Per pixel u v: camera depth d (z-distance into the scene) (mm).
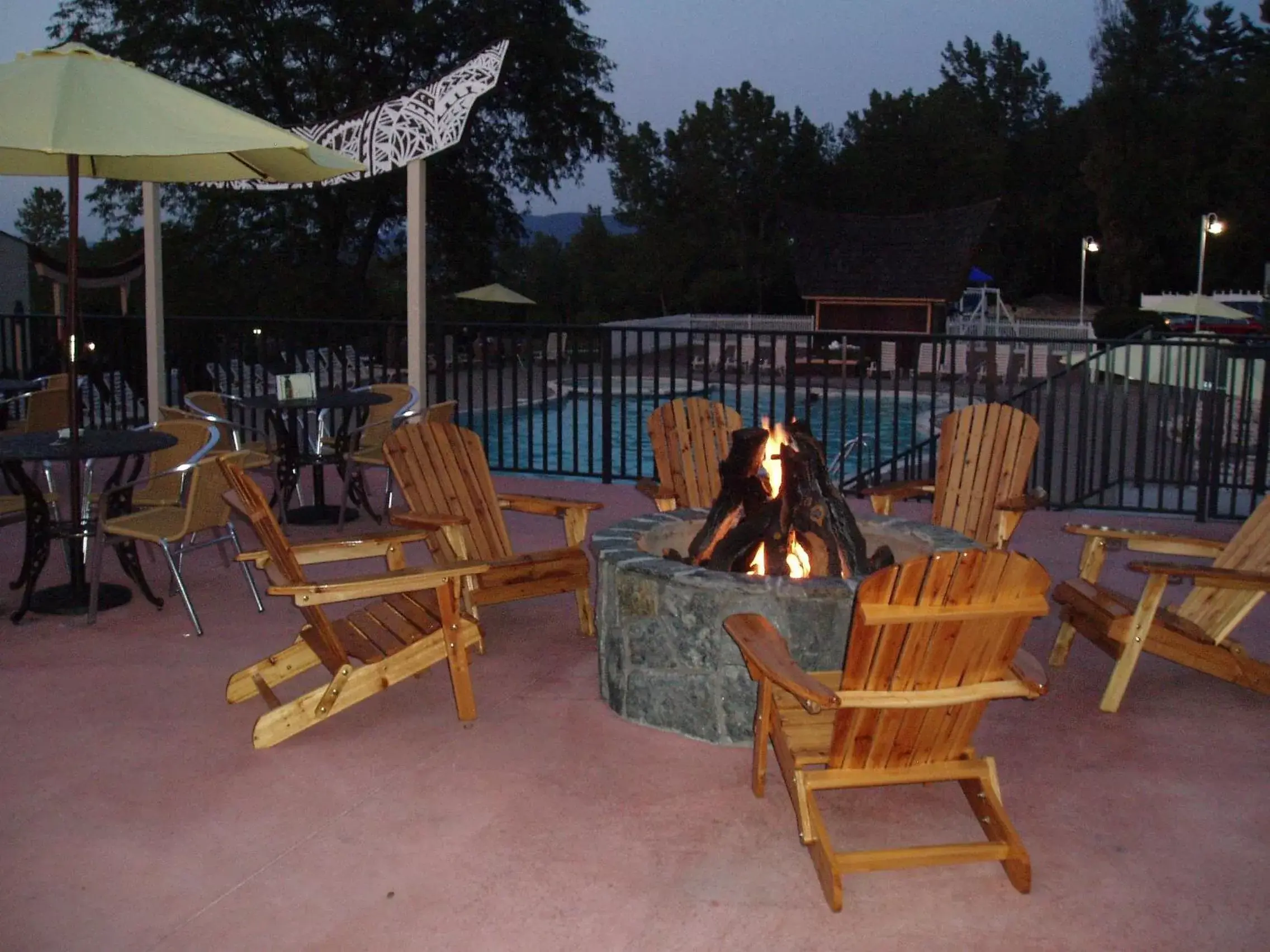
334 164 5035
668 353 25250
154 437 5152
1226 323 24953
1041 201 44281
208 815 3078
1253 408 11844
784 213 26672
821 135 43562
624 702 3760
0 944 2451
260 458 6723
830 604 3439
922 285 24547
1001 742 3621
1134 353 16016
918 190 42281
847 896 2697
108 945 2457
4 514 5070
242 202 24312
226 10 22406
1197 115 36531
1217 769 3428
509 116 25531
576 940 2498
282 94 23906
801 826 2770
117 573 5711
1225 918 2600
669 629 3582
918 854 2672
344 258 29125
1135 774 3383
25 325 9578
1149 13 35594
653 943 2488
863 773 2820
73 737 3598
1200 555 4211
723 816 3092
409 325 7242
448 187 25469
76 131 4082
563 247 45938
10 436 5332
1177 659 3861
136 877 2746
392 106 6969
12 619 4824
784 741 2945
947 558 2500
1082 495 7469
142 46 22578
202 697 3969
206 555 6113
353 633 3869
